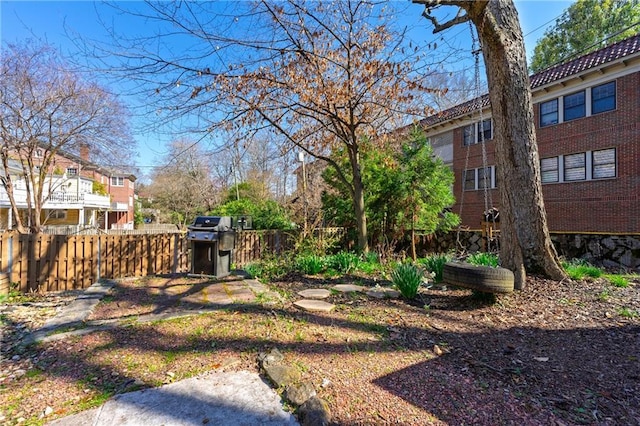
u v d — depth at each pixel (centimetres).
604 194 1121
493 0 430
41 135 995
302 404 193
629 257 835
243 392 210
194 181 2173
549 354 261
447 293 438
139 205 3484
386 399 199
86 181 2253
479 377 224
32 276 622
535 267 454
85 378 234
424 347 275
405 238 1109
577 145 1195
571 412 184
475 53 594
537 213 443
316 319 344
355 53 696
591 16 1716
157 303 420
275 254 807
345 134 802
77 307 405
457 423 175
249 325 327
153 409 193
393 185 951
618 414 182
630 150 1054
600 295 404
